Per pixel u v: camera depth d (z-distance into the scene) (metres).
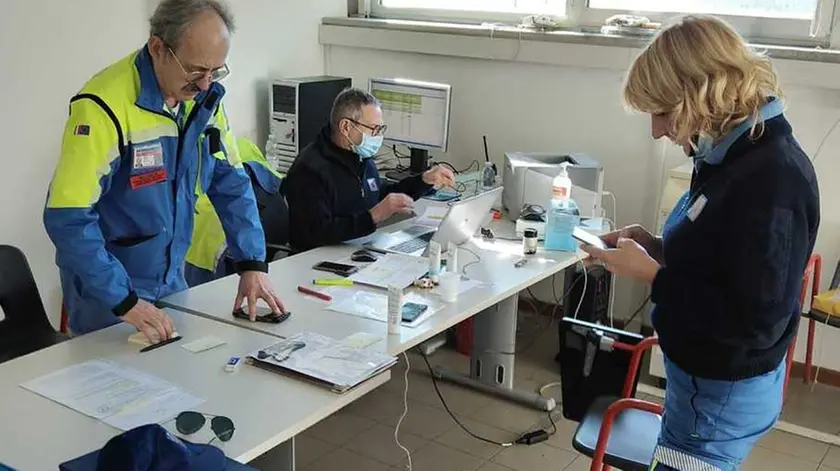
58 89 3.40
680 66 1.55
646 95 1.61
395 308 2.21
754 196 1.53
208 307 2.39
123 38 3.61
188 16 2.04
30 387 1.86
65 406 1.78
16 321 2.56
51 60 3.36
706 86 1.53
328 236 3.02
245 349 2.09
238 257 2.46
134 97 2.15
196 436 1.66
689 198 1.72
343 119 3.13
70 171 2.04
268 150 4.30
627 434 2.23
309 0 4.57
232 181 2.49
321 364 1.98
